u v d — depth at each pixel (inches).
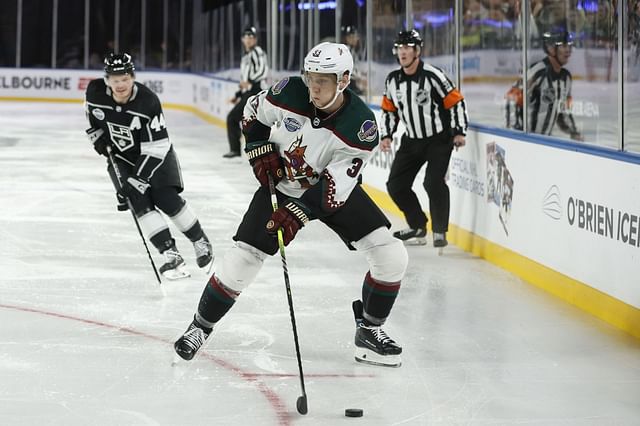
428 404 167.9
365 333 191.2
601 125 319.0
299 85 172.4
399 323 224.5
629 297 216.8
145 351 196.2
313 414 161.3
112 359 190.2
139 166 249.9
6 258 286.2
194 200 414.6
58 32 1141.7
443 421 159.5
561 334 216.4
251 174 513.0
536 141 264.1
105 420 155.9
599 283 230.8
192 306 235.6
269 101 173.2
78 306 232.5
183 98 1094.4
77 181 462.0
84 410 160.6
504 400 171.0
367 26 466.3
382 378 182.4
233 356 194.2
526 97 286.5
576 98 320.5
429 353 200.4
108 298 241.6
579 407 167.8
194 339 184.7
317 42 567.2
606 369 190.9
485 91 435.5
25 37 1134.4
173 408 162.6
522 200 274.2
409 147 314.7
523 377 185.0
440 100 303.3
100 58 1155.3
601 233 229.0
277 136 175.9
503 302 246.1
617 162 220.2
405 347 204.7
